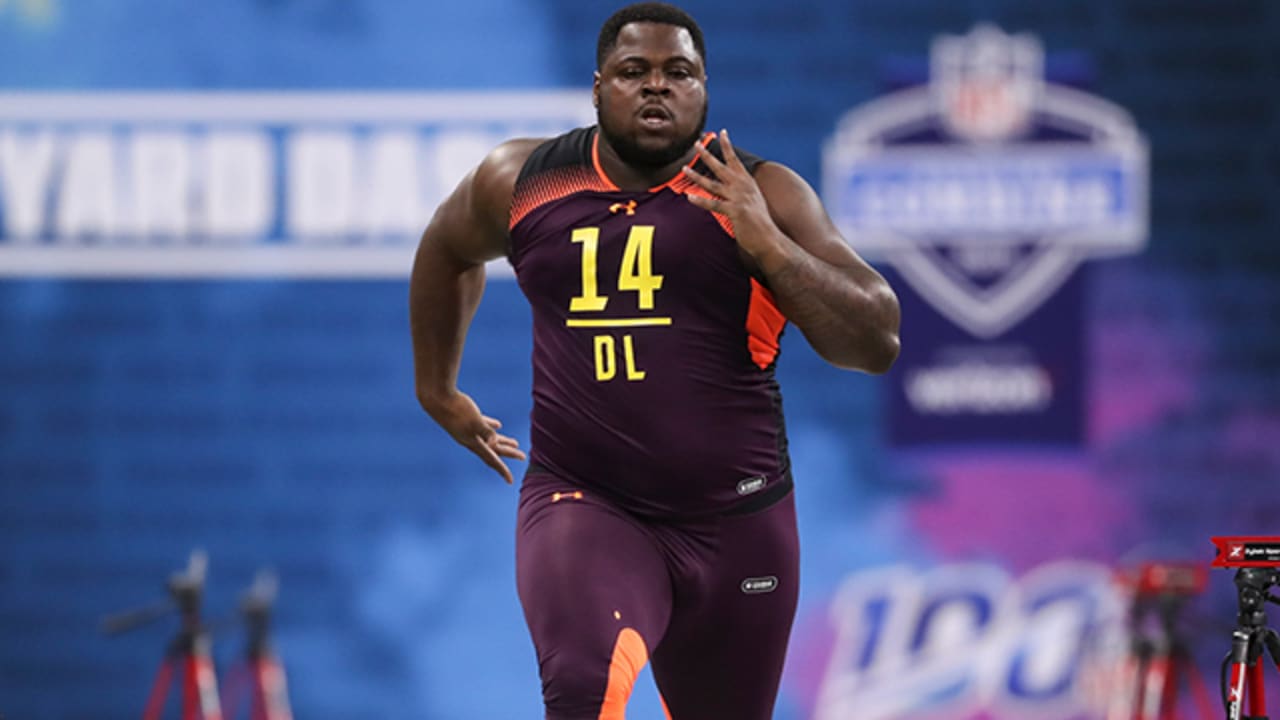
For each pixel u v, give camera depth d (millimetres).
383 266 25469
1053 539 24734
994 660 24500
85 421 25391
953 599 24672
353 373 25422
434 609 25094
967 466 24859
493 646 25016
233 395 25406
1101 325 24938
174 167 25516
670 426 8789
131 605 25219
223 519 25281
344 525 25219
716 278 8734
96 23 25531
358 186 25500
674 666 9727
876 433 24938
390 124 25516
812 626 24688
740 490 9047
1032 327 24938
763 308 8883
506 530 25188
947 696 24500
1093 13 25203
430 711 24938
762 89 25328
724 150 8445
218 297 25484
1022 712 24375
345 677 24953
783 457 9383
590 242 8828
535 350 9289
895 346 8766
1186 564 22172
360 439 25328
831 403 24984
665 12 8734
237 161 25516
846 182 25172
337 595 25094
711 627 9383
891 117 25219
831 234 8859
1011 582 24656
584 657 8094
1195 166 25031
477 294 10289
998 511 24797
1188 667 21484
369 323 25453
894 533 24797
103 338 25438
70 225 25453
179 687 25234
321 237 25469
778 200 8914
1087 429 24859
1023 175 25062
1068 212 25000
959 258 25016
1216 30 25141
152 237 25484
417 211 25469
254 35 25516
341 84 25516
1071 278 24969
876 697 24531
